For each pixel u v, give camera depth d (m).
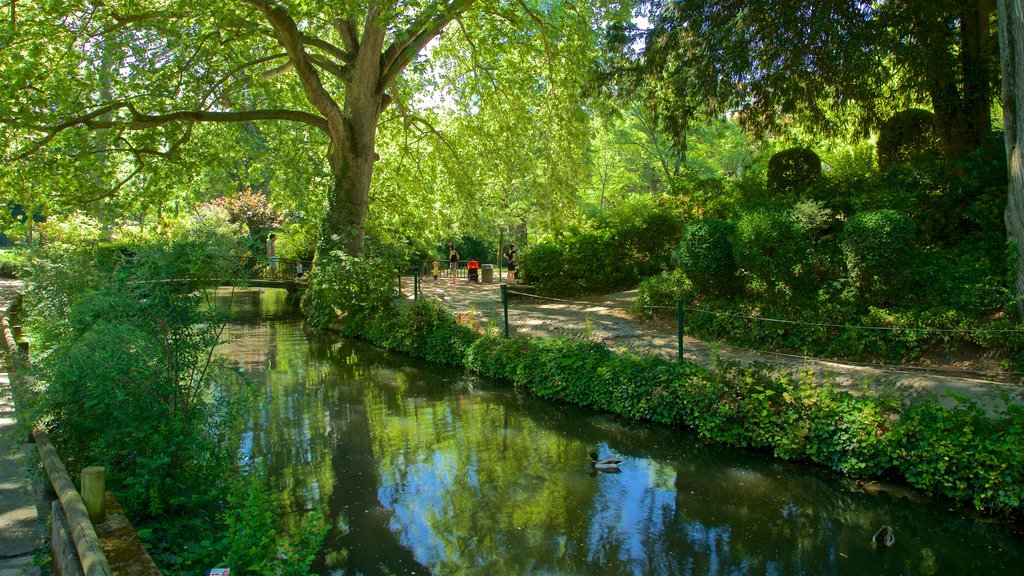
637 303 13.73
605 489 6.82
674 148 16.56
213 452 6.06
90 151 14.12
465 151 21.70
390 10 13.14
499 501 6.51
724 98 14.54
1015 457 5.81
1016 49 9.01
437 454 7.88
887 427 6.88
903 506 6.25
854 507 6.32
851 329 9.66
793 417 7.55
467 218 22.25
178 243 6.36
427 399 10.51
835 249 11.52
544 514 6.21
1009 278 9.16
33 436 6.14
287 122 20.98
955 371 8.55
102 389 5.43
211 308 6.55
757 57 13.84
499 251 30.75
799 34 12.94
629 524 6.01
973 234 11.16
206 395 6.68
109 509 4.78
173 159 15.73
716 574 5.13
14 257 8.12
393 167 23.06
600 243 18.02
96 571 3.24
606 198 31.58
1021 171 9.05
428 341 13.82
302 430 8.80
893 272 9.89
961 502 6.17
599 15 16.48
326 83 21.92
